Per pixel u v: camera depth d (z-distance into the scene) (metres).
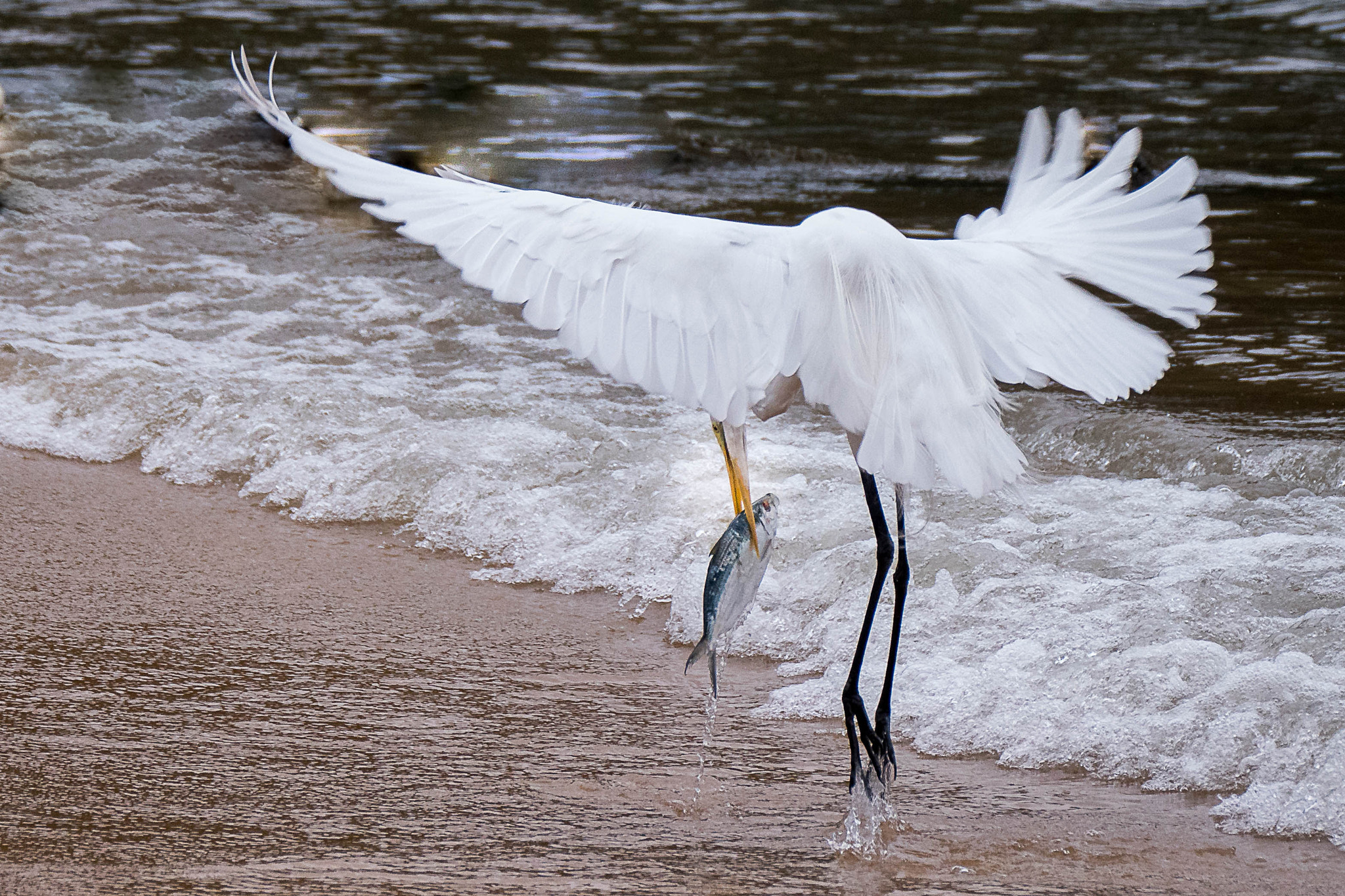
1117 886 6.47
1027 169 7.02
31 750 7.77
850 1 43.88
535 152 25.78
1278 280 17.88
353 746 7.94
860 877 6.60
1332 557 9.77
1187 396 13.84
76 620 9.59
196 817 7.08
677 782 7.58
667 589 10.27
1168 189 6.48
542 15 41.41
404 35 37.62
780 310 5.72
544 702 8.59
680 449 12.47
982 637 9.04
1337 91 30.58
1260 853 6.75
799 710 8.50
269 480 12.24
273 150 25.41
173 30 37.75
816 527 10.71
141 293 17.23
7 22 38.62
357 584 10.41
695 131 27.27
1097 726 7.93
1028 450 12.84
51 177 22.98
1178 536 10.35
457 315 16.73
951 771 7.77
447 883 6.50
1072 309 6.31
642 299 5.57
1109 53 35.28
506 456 12.34
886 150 25.98
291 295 17.38
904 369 5.75
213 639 9.38
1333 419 12.96
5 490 11.91
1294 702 7.75
